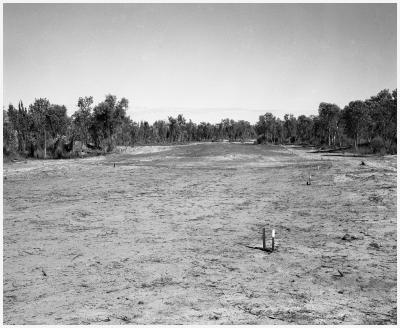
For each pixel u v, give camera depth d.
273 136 162.00
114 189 38.12
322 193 32.47
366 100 92.19
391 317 11.00
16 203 31.14
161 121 190.62
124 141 135.00
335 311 11.45
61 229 22.70
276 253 17.42
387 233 19.91
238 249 18.20
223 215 25.92
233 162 67.19
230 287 13.57
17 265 16.41
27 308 12.02
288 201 30.08
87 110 93.88
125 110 97.31
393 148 75.44
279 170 51.69
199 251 18.00
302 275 14.65
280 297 12.60
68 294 13.20
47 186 40.47
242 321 10.77
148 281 14.31
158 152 99.38
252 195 33.44
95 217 25.86
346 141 105.38
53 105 86.44
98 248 18.78
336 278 14.26
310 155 80.50
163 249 18.44
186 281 14.23
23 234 21.62
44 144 84.69
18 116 84.44
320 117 119.31
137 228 22.75
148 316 11.24
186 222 24.12
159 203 30.61
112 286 13.88
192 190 36.97
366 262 15.87
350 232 20.42
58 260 17.03
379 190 31.20
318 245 18.47
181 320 10.90
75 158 82.69
